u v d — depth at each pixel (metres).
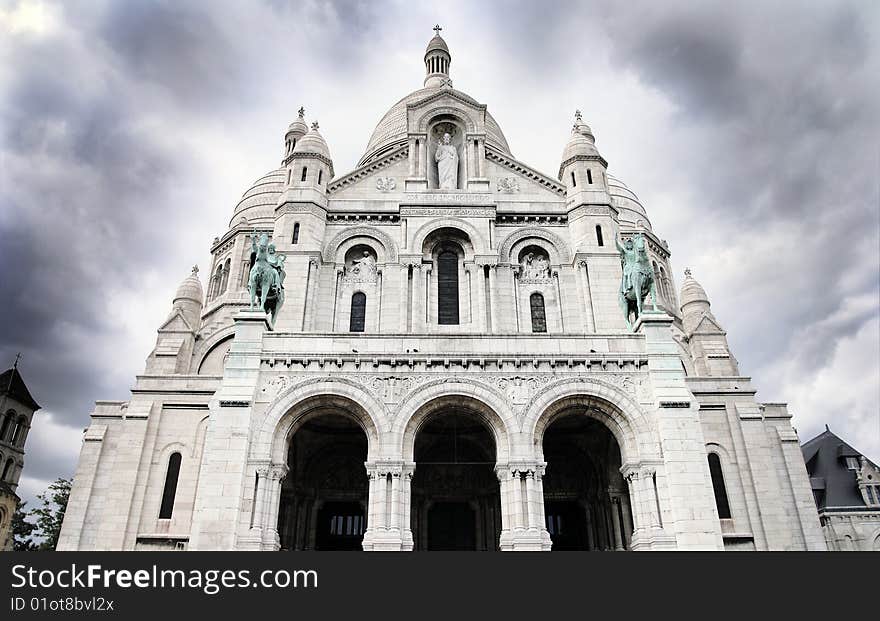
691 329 50.09
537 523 25.44
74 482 38.03
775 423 40.75
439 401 27.44
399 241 39.31
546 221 40.50
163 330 46.50
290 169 40.62
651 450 26.86
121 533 35.38
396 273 38.28
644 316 29.36
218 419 26.34
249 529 24.84
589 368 28.31
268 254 31.42
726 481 38.25
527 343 28.72
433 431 31.95
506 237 39.72
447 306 38.00
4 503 58.62
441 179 41.62
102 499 37.91
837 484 60.12
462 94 43.97
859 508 57.62
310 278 37.50
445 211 39.53
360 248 39.75
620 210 55.97
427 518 33.12
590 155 41.50
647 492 26.27
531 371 28.06
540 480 26.25
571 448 33.78
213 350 48.62
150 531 35.69
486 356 28.14
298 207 39.19
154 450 37.72
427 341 28.66
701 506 25.55
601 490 32.41
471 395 27.39
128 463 37.03
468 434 31.97
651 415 27.52
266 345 28.48
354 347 28.48
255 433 26.53
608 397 27.67
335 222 39.91
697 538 25.06
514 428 26.91
